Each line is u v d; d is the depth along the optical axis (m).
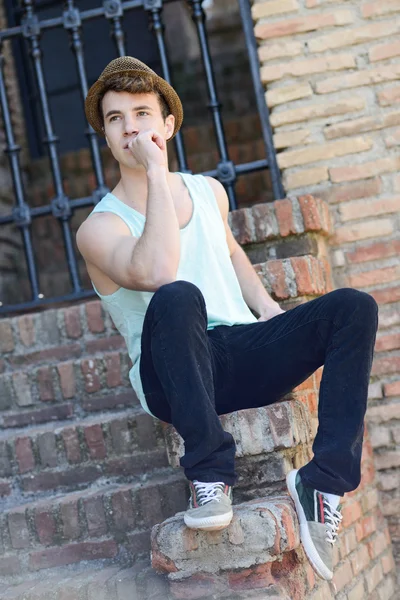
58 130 5.71
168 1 3.67
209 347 2.09
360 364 2.03
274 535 1.97
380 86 3.29
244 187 5.31
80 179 5.52
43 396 3.16
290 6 3.35
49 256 5.38
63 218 3.76
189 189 2.46
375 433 3.13
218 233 2.42
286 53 3.34
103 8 3.69
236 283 2.40
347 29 3.32
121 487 2.70
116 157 2.37
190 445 1.93
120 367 3.12
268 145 3.45
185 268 2.33
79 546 2.61
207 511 1.90
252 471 2.27
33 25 3.78
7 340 3.32
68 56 5.68
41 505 2.67
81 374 3.15
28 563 2.62
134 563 2.54
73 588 2.30
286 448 2.24
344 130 3.29
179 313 1.94
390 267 3.19
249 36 3.51
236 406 2.29
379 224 3.22
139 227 2.31
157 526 2.10
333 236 3.25
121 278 2.15
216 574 2.03
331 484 1.96
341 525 2.63
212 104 3.63
